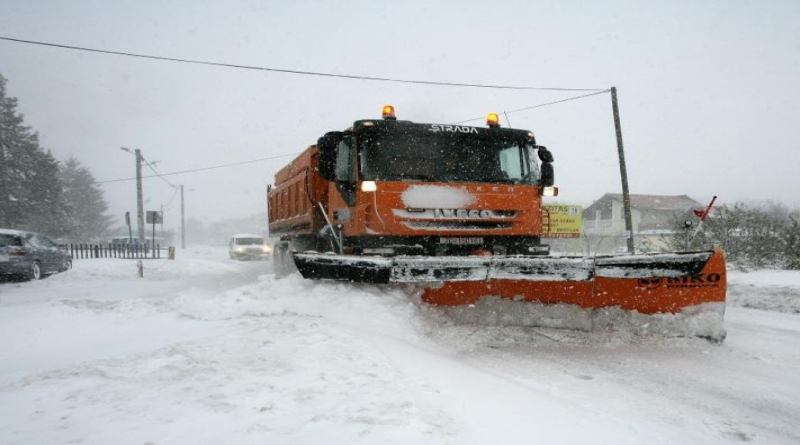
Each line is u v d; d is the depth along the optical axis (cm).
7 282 1552
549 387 430
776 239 1315
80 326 663
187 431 265
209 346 450
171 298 801
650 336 582
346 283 621
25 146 4734
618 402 396
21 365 496
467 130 757
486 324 618
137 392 333
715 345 568
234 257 2995
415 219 691
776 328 688
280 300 626
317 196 905
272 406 299
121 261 2450
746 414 379
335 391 326
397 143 723
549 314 611
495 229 726
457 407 315
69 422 284
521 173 775
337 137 740
